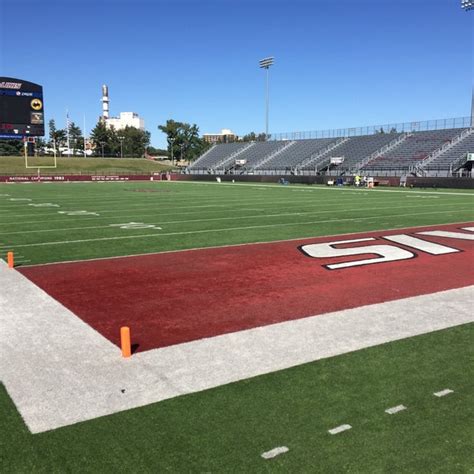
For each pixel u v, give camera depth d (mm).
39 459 3020
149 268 8609
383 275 7926
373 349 4773
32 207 20766
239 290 7074
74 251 10312
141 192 31719
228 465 2932
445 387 3957
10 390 3930
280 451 3066
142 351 4754
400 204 21328
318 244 10977
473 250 10102
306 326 5461
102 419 3467
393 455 3027
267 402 3697
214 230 13469
